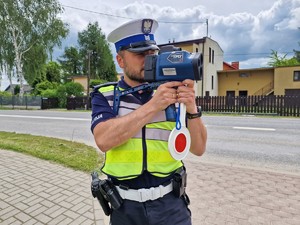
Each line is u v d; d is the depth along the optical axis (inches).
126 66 52.0
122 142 48.3
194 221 103.7
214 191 133.7
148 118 46.5
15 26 984.3
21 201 124.5
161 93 45.3
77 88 1060.5
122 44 51.4
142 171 50.7
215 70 1144.8
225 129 354.9
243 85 1136.2
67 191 135.8
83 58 2110.0
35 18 983.0
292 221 103.7
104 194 54.7
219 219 105.3
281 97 614.9
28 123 460.1
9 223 105.0
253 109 662.5
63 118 537.6
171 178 54.9
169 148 47.8
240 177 155.0
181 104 47.6
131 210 52.1
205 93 1023.6
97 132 49.9
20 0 978.7
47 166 180.7
